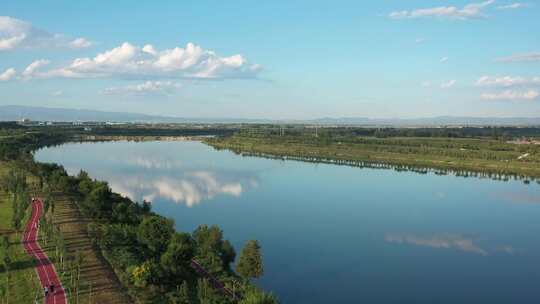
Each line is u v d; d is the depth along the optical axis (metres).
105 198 147.12
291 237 154.62
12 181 174.62
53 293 88.38
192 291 94.31
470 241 154.00
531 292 112.88
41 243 117.62
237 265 101.75
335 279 118.44
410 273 123.88
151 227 113.31
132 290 91.44
